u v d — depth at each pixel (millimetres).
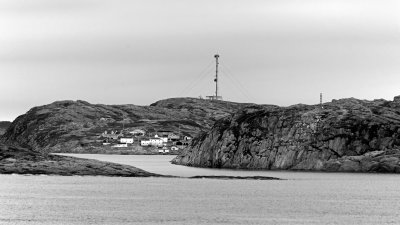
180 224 159250
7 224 154250
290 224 160750
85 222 158875
